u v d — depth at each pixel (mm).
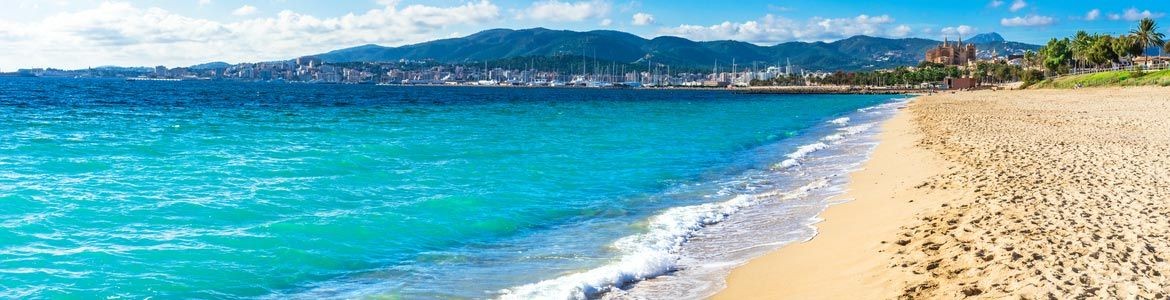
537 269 11414
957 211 13586
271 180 20234
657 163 25750
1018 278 8695
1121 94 77625
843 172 22250
